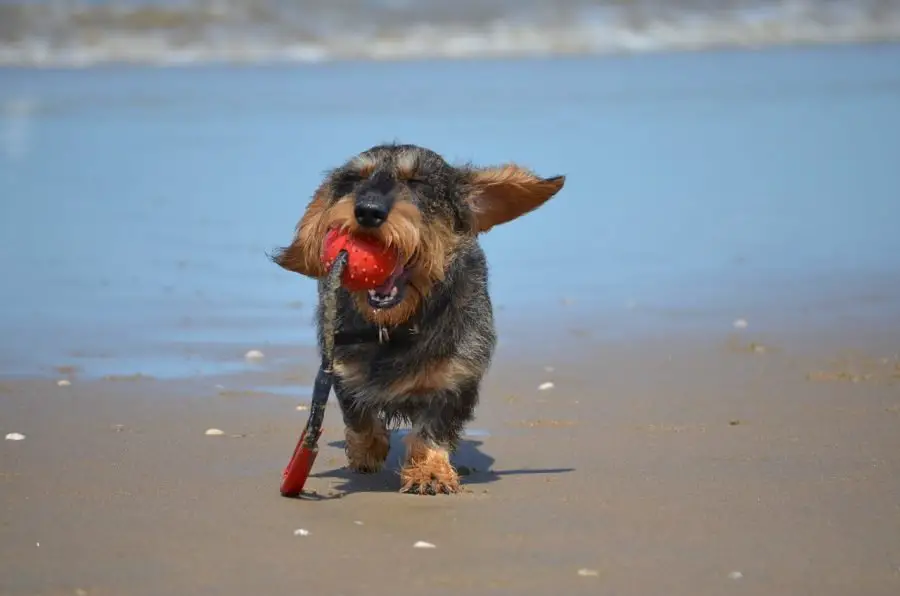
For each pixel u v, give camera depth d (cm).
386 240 810
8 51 3603
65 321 1387
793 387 1166
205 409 1091
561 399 1142
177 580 679
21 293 1505
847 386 1167
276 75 3384
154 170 2245
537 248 1791
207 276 1611
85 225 1867
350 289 829
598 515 807
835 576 693
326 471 948
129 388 1152
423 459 883
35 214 1928
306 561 712
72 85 3194
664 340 1350
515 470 930
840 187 2119
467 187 906
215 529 770
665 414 1088
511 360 1277
